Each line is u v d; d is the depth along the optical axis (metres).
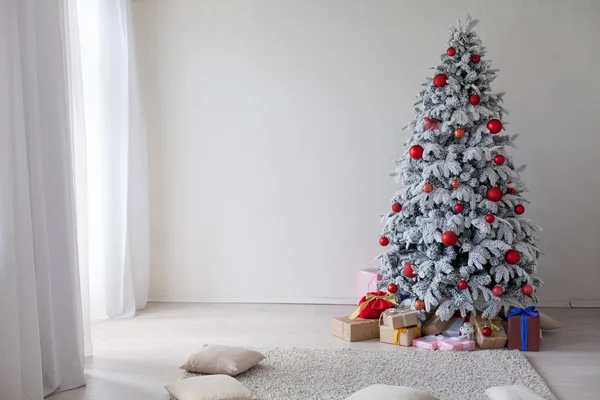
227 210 5.62
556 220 5.45
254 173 5.60
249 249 5.62
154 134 5.62
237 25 5.56
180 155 5.62
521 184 4.59
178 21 5.58
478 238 4.36
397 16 5.48
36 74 3.37
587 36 5.38
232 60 5.57
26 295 3.14
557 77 5.41
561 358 4.05
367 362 3.90
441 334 4.42
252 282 5.63
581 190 5.43
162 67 5.60
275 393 3.40
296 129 5.56
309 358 3.97
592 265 5.44
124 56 5.14
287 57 5.55
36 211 3.35
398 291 4.64
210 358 3.69
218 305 5.51
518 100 5.43
